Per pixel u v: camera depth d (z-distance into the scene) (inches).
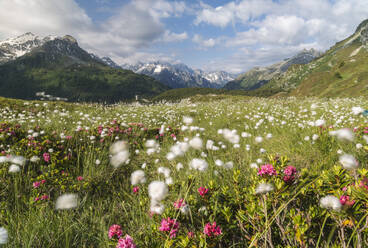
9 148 148.9
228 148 178.4
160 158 167.0
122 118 390.3
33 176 130.6
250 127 281.9
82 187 122.1
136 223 87.5
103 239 76.2
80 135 205.0
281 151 159.8
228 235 62.6
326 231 57.4
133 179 66.1
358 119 212.4
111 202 113.5
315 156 132.3
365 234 49.5
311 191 63.5
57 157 152.9
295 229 53.2
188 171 108.2
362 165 93.7
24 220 82.4
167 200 84.3
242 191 74.2
